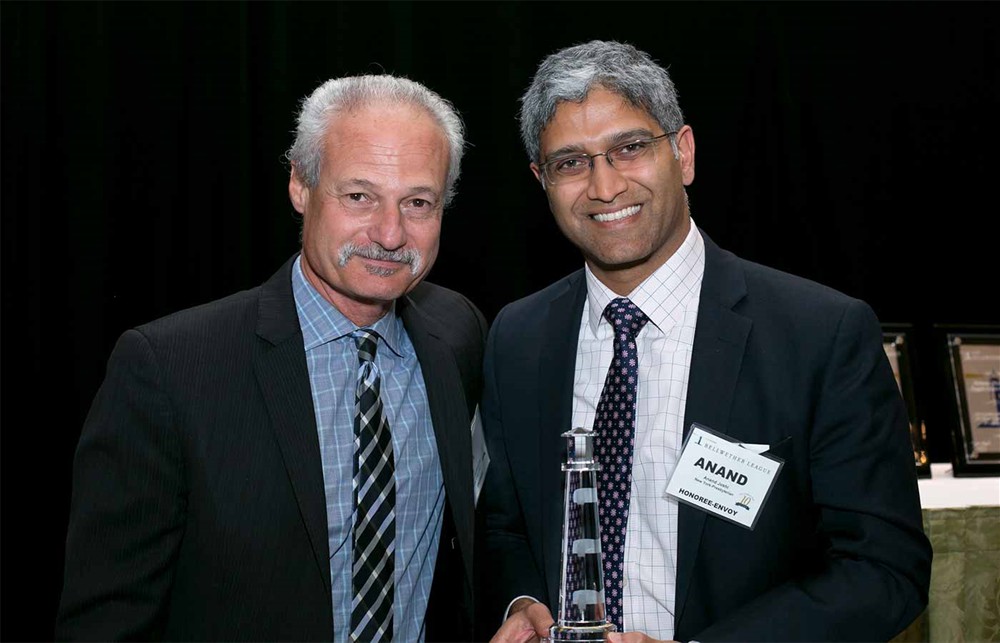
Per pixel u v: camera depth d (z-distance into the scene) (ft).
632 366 5.69
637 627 5.45
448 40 10.85
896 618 4.97
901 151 11.37
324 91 5.51
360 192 5.23
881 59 11.35
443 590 5.81
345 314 5.57
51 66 10.47
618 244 5.53
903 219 11.34
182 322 5.38
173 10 10.49
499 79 10.85
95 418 5.15
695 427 5.39
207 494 5.05
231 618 5.04
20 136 10.40
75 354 10.31
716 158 11.14
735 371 5.47
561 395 5.92
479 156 10.89
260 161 10.61
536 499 5.90
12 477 10.37
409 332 5.98
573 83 5.49
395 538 5.48
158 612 5.05
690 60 11.16
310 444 5.22
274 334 5.39
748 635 4.88
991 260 11.33
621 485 5.55
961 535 6.85
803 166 11.23
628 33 11.09
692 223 6.08
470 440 5.86
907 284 11.29
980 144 11.25
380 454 5.44
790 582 5.20
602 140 5.47
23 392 10.42
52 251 10.46
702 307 5.71
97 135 10.33
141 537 4.99
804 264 11.14
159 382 5.09
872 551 5.10
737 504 5.31
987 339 8.34
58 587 10.32
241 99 10.46
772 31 11.20
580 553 4.65
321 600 5.08
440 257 10.91
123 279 10.50
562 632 4.59
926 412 10.89
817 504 5.35
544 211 11.07
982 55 11.25
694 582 5.34
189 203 10.49
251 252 10.58
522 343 6.30
